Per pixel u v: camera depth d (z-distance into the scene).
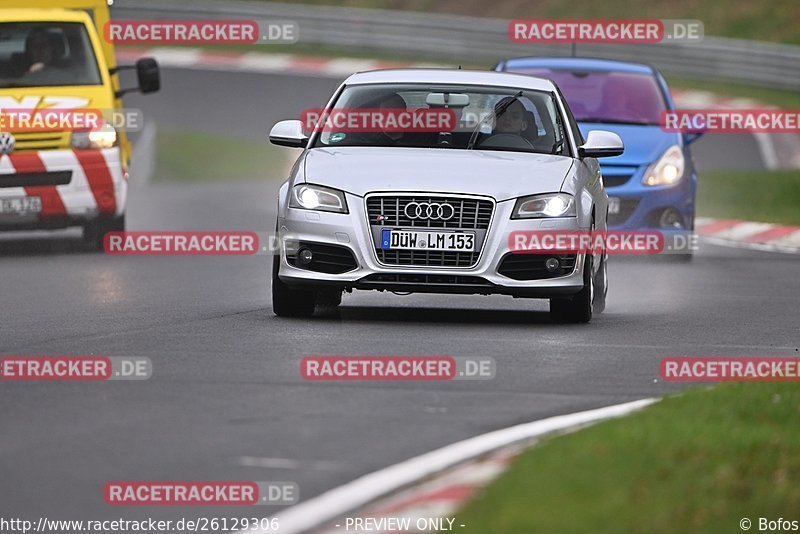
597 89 65.00
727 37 155.00
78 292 48.94
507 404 29.52
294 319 41.75
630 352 36.75
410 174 40.75
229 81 149.38
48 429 26.73
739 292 52.09
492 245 40.25
